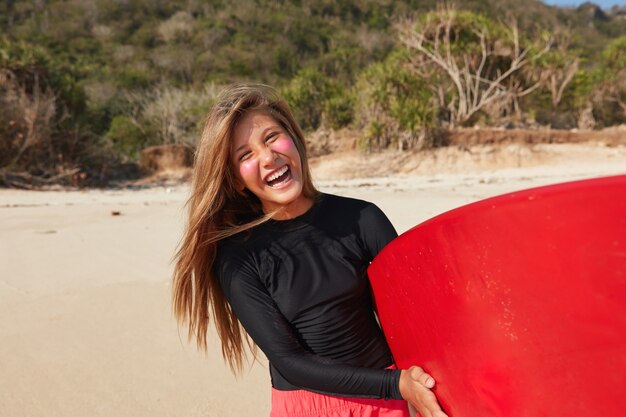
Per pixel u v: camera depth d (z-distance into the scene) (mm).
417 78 21766
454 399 1302
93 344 3463
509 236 1102
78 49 63500
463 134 20641
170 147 21500
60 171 18500
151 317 3891
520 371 1137
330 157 20688
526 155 20031
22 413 2695
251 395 2820
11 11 70312
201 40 64188
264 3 75500
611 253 1012
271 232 1646
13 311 4125
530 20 80188
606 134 21297
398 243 1358
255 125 1625
